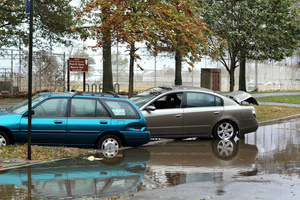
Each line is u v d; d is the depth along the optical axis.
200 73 40.06
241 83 39.50
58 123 10.13
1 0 23.88
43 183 6.93
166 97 12.42
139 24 15.12
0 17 25.58
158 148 11.04
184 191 6.52
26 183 6.91
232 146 11.43
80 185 6.84
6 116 9.96
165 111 12.04
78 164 8.66
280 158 9.65
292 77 54.62
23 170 7.96
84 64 19.62
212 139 12.77
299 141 12.41
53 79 29.25
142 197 6.15
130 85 17.11
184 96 12.37
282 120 18.73
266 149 10.95
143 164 8.79
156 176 7.63
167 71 39.03
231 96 13.97
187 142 12.16
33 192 6.33
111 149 10.55
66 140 10.22
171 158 9.55
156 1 15.34
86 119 10.30
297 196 6.26
